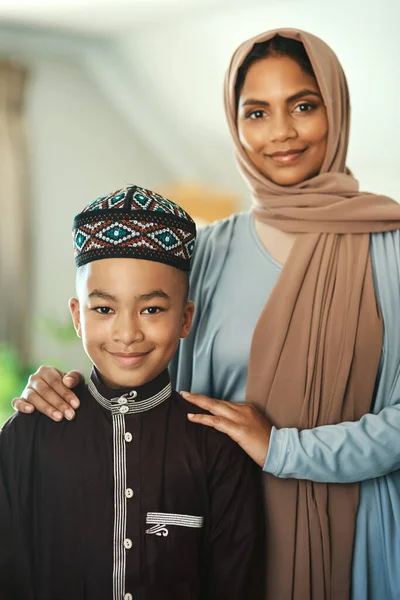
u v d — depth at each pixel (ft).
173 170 17.04
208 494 4.10
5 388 13.52
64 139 15.58
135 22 13.41
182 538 3.97
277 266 4.73
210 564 4.14
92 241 3.86
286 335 4.51
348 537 4.43
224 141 15.55
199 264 4.95
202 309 4.86
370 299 4.49
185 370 4.94
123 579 3.87
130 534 3.90
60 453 4.04
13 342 14.89
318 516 4.39
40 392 4.18
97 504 3.95
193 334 4.90
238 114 4.83
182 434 4.11
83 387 4.31
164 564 3.92
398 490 4.55
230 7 11.89
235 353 4.64
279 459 4.17
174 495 4.00
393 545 4.48
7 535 4.04
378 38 10.53
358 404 4.50
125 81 15.52
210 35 12.75
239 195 16.40
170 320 3.94
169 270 3.91
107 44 14.87
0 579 4.01
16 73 14.56
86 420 4.09
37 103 15.15
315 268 4.55
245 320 4.65
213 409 4.22
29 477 4.06
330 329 4.47
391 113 11.78
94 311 3.91
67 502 3.99
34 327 15.31
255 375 4.55
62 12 13.05
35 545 4.05
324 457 4.17
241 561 4.07
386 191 13.48
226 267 4.86
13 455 4.09
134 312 3.84
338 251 4.59
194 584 3.99
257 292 4.69
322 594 4.37
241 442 4.15
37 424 4.13
